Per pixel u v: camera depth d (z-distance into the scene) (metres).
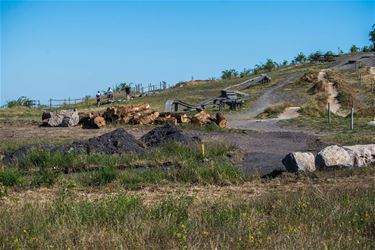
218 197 13.17
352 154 16.89
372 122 36.31
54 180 15.62
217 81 83.69
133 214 9.43
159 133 23.53
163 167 18.50
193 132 30.50
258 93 61.81
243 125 38.78
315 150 23.44
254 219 8.98
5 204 11.31
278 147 24.73
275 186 14.93
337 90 57.97
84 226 8.74
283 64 101.56
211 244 7.57
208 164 17.25
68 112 34.16
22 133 30.09
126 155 19.70
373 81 63.41
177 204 10.27
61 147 20.56
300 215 9.60
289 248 7.47
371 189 12.28
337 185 14.27
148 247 7.78
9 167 17.88
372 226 8.93
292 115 45.34
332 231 8.52
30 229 8.62
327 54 94.38
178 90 73.56
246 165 19.36
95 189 14.88
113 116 34.28
